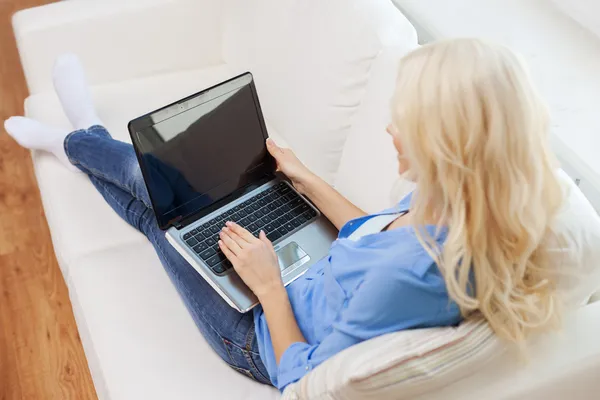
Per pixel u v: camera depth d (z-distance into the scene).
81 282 1.49
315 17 1.59
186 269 1.44
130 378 1.30
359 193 1.49
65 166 1.79
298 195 1.54
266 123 1.85
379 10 1.50
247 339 1.31
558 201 0.98
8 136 2.60
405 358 0.93
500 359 1.01
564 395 1.05
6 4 3.21
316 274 1.32
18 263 2.16
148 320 1.42
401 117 0.96
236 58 1.95
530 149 0.92
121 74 2.03
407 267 1.00
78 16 1.92
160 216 1.43
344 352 1.01
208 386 1.31
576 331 1.06
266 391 1.32
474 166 0.92
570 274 1.04
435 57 0.95
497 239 0.96
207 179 1.49
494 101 0.90
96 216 1.66
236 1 1.89
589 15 1.62
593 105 1.45
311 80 1.60
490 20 1.74
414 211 0.99
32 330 1.98
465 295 0.96
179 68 2.07
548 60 1.58
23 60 1.99
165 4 1.96
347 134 1.55
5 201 2.36
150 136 1.42
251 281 1.29
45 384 1.85
